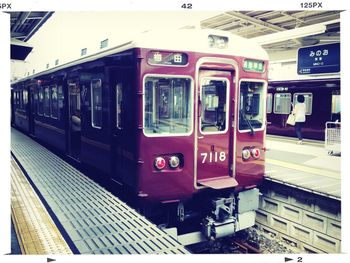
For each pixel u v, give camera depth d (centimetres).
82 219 419
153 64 428
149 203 441
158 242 360
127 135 457
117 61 478
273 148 998
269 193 622
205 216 503
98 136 580
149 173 436
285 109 1288
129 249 343
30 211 452
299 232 566
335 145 860
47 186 556
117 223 407
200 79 463
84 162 666
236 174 504
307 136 1205
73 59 728
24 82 1359
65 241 364
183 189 458
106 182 576
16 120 1633
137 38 432
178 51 439
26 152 871
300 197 561
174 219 479
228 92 490
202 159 475
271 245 567
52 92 918
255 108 527
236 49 488
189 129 459
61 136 848
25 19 898
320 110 1158
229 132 498
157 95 436
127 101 451
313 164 742
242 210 525
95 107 589
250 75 503
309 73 945
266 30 1107
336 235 505
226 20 976
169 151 446
